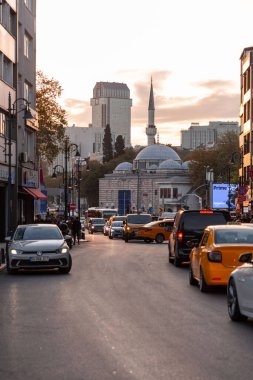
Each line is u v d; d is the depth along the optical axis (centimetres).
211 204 9769
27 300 1678
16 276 2389
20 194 5600
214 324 1293
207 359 967
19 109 5306
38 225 2678
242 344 1085
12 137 4944
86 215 12812
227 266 1788
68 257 2491
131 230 5869
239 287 1300
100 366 922
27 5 5681
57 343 1095
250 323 1305
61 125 7175
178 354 1004
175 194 18700
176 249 2819
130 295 1775
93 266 2861
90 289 1931
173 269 2711
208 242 1878
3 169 4609
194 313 1442
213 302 1631
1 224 4894
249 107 7875
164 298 1708
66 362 950
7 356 993
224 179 12738
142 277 2330
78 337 1150
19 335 1172
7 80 4894
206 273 1808
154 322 1316
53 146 7194
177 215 2977
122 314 1425
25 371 895
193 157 14462
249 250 1791
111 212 11694
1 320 1349
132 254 3850
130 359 968
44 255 2450
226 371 889
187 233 2803
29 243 2497
